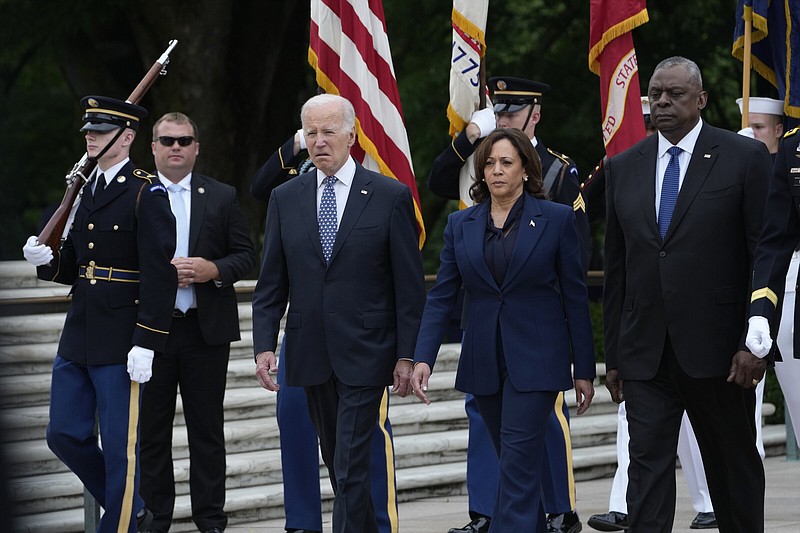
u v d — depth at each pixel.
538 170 23.55
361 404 23.84
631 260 22.98
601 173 31.81
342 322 24.03
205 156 58.62
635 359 22.84
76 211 25.89
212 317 28.92
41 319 37.28
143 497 28.81
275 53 60.41
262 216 61.09
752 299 21.77
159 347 25.33
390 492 25.98
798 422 29.61
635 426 22.78
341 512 23.64
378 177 24.72
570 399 42.22
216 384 29.06
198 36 58.06
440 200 74.31
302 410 27.73
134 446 25.45
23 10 58.47
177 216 29.62
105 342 25.23
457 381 23.67
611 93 33.31
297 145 29.30
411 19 68.38
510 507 22.44
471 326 23.44
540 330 22.97
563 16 67.69
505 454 22.67
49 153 81.75
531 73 65.31
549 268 23.08
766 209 22.06
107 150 25.69
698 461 29.73
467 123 31.61
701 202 22.45
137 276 25.64
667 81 22.72
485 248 23.33
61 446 25.34
